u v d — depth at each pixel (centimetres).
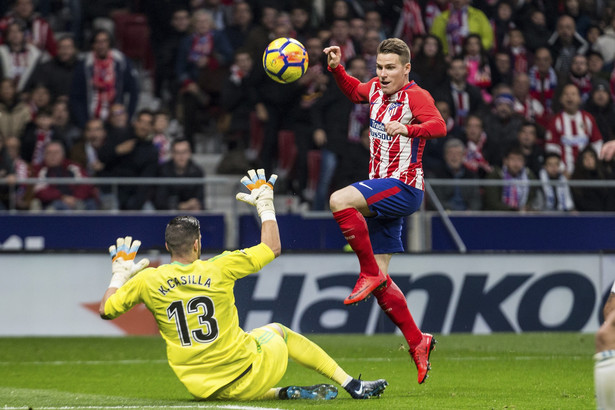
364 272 1928
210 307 1750
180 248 1770
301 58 2047
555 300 3703
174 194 3956
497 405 1842
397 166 1941
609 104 4775
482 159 4319
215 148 4931
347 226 1892
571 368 2723
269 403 1773
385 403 1825
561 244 4031
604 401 1204
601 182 4081
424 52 4425
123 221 3847
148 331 3584
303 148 4309
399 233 2027
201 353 1756
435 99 4362
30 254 3547
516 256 3681
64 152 4172
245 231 3912
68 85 4556
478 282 3659
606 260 3738
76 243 3841
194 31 4759
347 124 4278
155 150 4138
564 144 4556
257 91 4378
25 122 4284
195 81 4703
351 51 4650
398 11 5081
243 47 4469
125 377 2567
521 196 4053
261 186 1858
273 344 1808
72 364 2891
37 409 1761
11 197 3919
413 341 2012
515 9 5166
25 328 3538
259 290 3547
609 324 1212
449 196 3972
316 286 3584
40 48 4800
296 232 3975
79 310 3553
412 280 3622
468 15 4947
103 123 4322
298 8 4756
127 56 4956
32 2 4841
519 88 4791
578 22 5238
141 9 5109
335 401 1836
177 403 1806
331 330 3594
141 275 1772
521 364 2834
